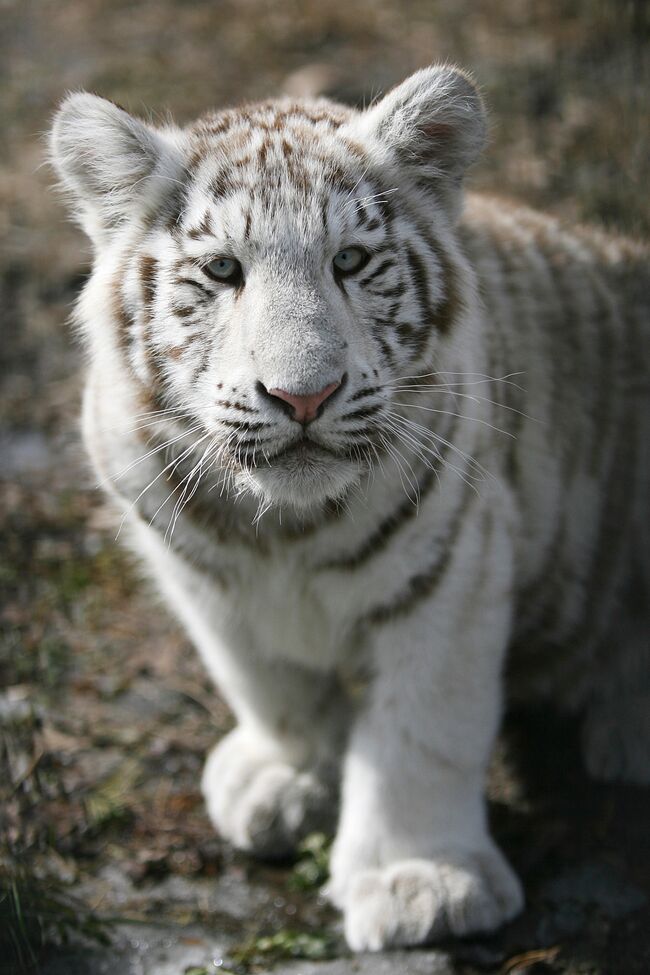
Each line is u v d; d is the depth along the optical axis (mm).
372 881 6672
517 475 7160
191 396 6156
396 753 6691
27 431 11188
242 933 6801
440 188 6578
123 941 6723
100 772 7977
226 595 6922
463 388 6477
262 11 16641
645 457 7859
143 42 16344
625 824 7367
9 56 16406
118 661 8953
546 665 8039
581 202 11531
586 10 14523
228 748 7816
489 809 7570
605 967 6352
